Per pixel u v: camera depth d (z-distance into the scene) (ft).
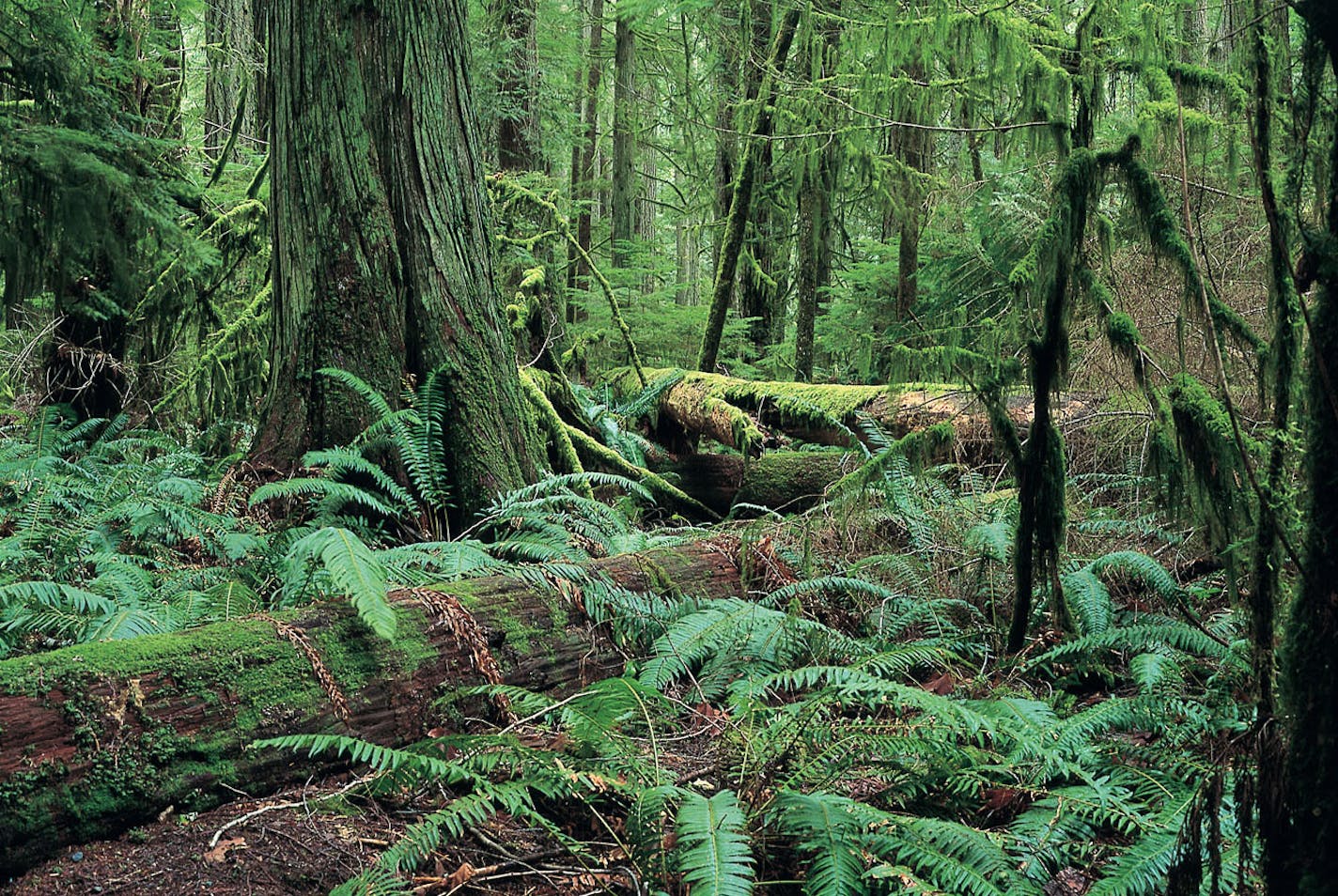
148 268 24.81
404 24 17.95
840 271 45.16
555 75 49.24
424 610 11.32
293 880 8.09
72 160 18.21
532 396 22.22
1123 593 14.96
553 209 29.94
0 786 7.90
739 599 13.99
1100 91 13.58
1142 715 10.33
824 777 9.35
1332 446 5.52
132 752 8.66
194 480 17.65
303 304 18.04
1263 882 6.44
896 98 22.95
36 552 13.67
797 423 24.94
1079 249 12.20
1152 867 7.76
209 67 35.81
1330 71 6.30
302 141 18.01
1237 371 15.76
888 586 15.33
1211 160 15.94
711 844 7.39
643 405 27.22
